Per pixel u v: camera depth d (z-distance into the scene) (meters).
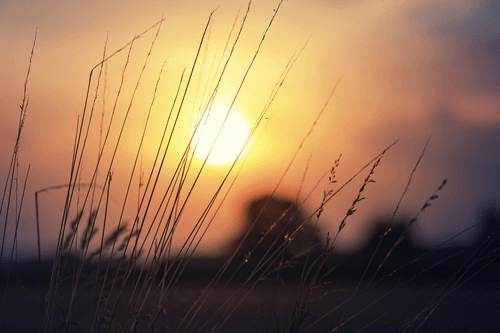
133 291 1.11
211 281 1.21
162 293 1.12
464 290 1.38
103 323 1.09
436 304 1.19
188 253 1.17
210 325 1.24
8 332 1.11
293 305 1.14
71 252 1.14
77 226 1.14
